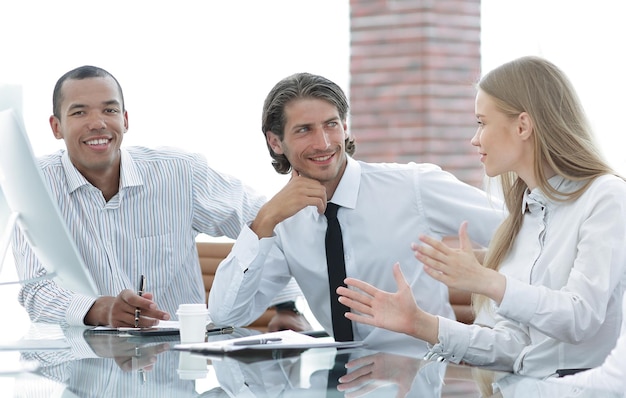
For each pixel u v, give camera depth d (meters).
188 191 3.46
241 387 1.76
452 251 2.24
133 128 5.93
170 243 3.42
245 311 2.93
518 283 2.24
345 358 2.12
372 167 3.08
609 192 2.34
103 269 3.29
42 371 1.97
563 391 1.70
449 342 2.34
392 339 2.90
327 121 2.87
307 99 2.86
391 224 3.01
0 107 2.04
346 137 3.07
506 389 1.72
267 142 3.04
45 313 2.99
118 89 3.31
